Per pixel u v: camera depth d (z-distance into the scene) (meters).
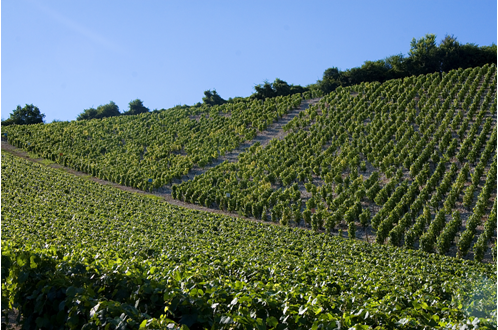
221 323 4.66
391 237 21.59
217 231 22.16
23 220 20.56
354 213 24.80
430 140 35.31
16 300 5.77
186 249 15.33
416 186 26.80
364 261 15.38
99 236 17.59
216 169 38.03
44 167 41.69
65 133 55.75
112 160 43.97
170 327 4.29
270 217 28.27
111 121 61.47
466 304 8.47
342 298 6.30
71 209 25.48
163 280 6.05
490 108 38.16
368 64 66.44
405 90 46.75
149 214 25.48
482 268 14.88
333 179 31.58
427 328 4.98
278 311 5.27
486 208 23.83
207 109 59.28
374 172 30.00
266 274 9.63
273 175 32.88
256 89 66.50
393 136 37.88
